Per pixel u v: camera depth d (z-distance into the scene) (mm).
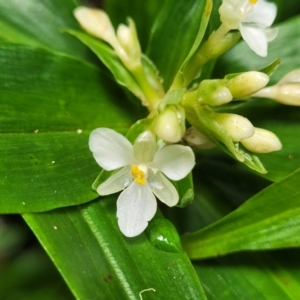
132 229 207
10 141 216
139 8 250
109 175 209
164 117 210
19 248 260
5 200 205
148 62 237
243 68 243
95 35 236
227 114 212
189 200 213
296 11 271
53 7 251
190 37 235
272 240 211
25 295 253
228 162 246
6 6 248
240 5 214
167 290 207
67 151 220
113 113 237
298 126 235
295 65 240
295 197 210
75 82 233
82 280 202
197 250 217
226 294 222
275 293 220
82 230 210
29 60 225
